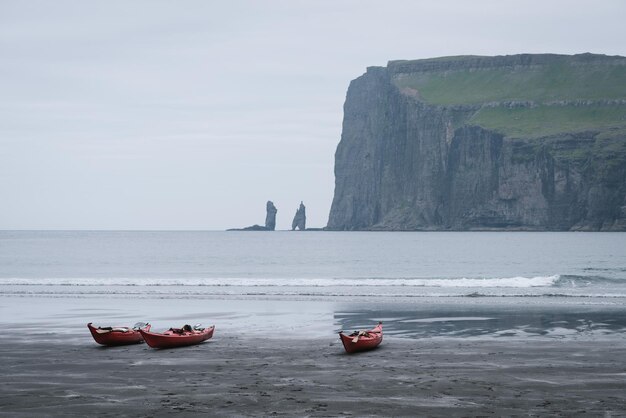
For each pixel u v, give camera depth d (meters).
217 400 25.97
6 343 39.47
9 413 24.41
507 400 25.70
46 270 113.62
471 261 137.12
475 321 47.06
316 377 29.81
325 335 41.50
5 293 67.88
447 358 33.88
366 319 48.38
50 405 25.44
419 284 76.38
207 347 37.69
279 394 26.81
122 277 98.50
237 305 57.34
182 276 100.94
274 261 142.12
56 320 49.00
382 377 29.67
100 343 38.50
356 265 126.81
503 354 34.75
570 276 81.00
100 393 27.20
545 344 37.56
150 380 29.50
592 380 28.83
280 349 36.84
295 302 59.25
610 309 53.19
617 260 138.25
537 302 58.22
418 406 24.95
